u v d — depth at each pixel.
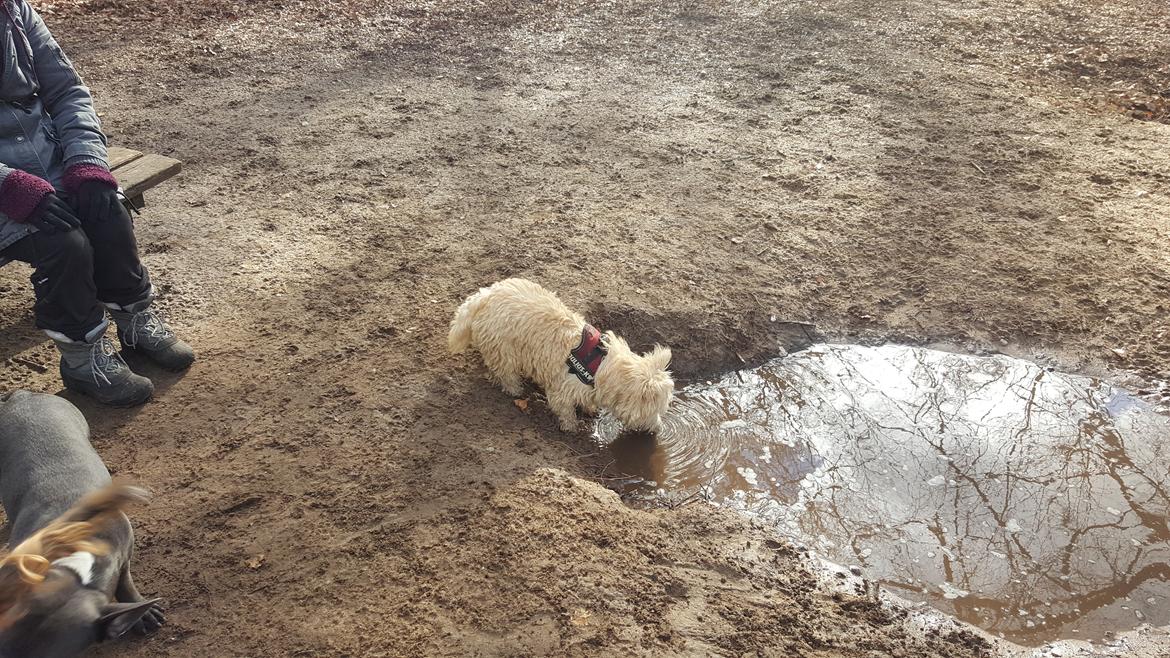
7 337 2.64
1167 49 5.18
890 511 2.37
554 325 2.44
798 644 1.90
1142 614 2.09
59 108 2.33
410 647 1.79
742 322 2.95
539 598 1.91
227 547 1.99
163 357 2.51
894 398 2.76
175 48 4.85
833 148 4.03
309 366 2.58
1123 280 3.17
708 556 2.12
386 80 4.61
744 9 5.82
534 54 5.03
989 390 2.78
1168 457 2.56
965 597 2.12
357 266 3.06
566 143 4.01
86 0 5.36
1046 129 4.23
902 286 3.15
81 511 1.54
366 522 2.07
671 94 4.56
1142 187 3.72
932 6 5.92
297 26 5.26
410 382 2.55
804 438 2.61
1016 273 3.21
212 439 2.30
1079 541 2.29
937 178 3.79
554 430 2.53
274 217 3.33
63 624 1.43
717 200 3.59
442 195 3.54
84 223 2.28
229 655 1.76
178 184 3.52
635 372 2.40
